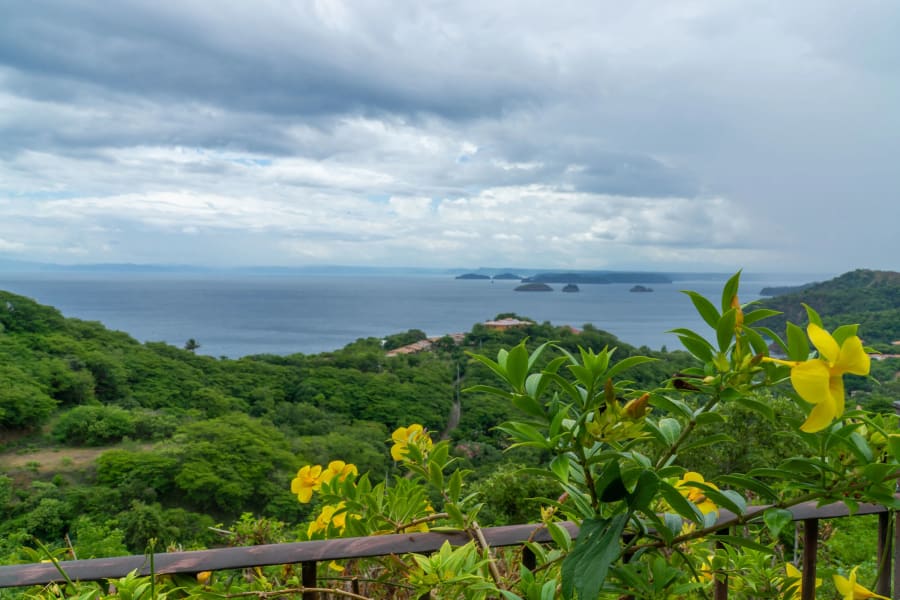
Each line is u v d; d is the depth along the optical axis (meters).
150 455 31.53
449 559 1.01
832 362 0.69
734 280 0.79
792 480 0.90
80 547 13.77
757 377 0.88
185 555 1.06
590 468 0.97
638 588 0.96
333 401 43.00
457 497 1.28
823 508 1.22
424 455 1.33
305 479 1.50
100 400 43.97
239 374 48.59
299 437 36.81
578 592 0.75
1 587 0.99
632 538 1.07
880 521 1.35
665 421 0.92
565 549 1.10
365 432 36.72
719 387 0.81
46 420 39.41
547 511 1.38
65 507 28.73
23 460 34.78
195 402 44.03
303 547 1.09
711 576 1.30
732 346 0.81
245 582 1.37
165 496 29.73
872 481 0.80
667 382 0.82
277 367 50.62
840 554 4.27
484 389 0.87
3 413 36.81
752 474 0.89
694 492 1.14
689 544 1.22
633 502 0.79
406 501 1.36
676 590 0.95
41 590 1.09
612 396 0.80
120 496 28.56
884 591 1.34
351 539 1.12
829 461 0.87
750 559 1.29
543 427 0.88
